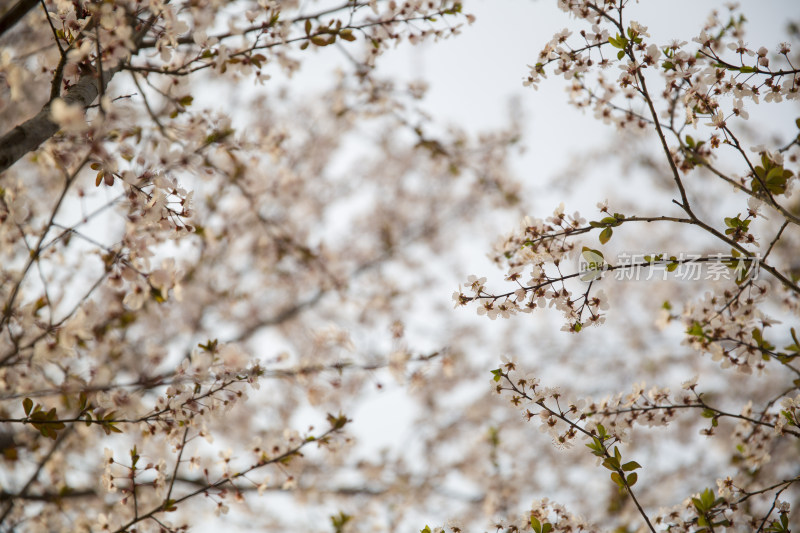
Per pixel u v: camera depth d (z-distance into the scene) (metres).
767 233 5.98
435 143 5.57
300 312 7.94
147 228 2.69
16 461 4.26
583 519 3.03
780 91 2.80
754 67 2.79
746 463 3.40
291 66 3.77
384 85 5.17
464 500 6.75
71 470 4.84
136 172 2.65
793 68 2.76
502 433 7.33
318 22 3.24
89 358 4.35
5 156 2.08
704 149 3.21
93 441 5.11
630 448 7.39
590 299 2.76
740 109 2.81
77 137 2.46
